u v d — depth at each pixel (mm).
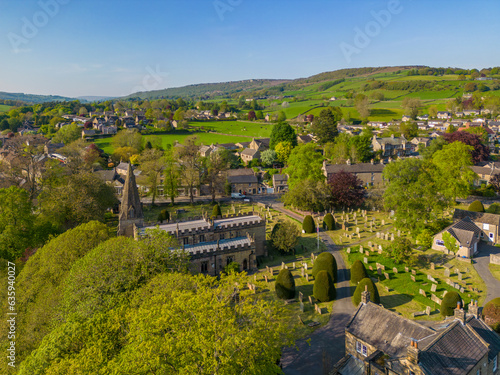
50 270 59438
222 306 39719
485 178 142625
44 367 38438
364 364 40969
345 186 114062
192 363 35000
